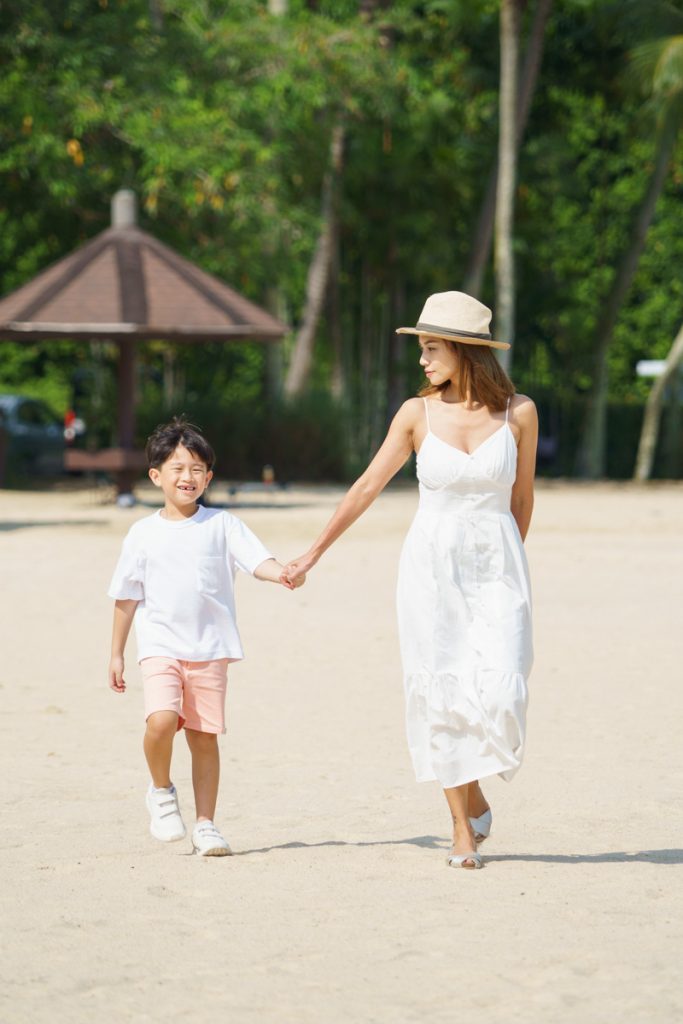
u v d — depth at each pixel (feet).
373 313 206.08
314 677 50.19
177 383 210.59
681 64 169.99
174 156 145.59
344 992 20.90
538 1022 19.62
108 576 79.61
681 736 40.57
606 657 54.13
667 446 214.48
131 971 21.86
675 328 251.60
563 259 215.72
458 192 190.80
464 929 23.89
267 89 157.07
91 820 31.68
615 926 23.99
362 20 172.35
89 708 44.70
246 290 171.32
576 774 36.04
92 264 130.31
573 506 135.85
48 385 236.02
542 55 201.05
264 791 34.50
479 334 28.19
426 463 27.89
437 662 27.43
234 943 23.22
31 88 145.28
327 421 174.70
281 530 105.81
